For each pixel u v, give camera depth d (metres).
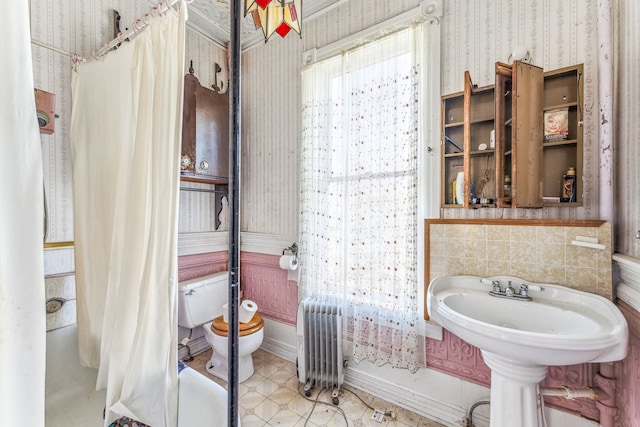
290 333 2.05
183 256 1.96
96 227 1.35
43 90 1.39
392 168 1.53
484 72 1.34
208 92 1.88
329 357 1.67
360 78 1.64
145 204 1.09
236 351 0.74
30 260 0.59
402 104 1.51
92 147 1.37
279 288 2.10
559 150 1.19
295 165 2.01
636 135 0.95
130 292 1.07
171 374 1.07
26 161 0.59
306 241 1.86
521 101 1.14
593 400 1.09
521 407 0.97
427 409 1.47
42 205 0.61
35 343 0.59
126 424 1.06
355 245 1.63
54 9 1.43
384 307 1.53
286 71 2.05
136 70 1.15
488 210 1.33
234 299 0.74
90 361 1.37
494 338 0.85
